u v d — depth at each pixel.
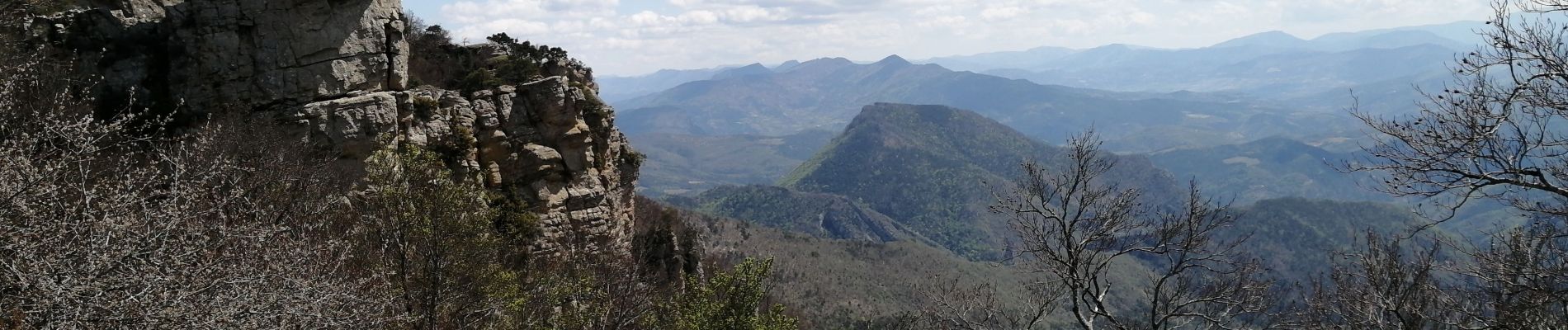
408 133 31.78
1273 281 18.83
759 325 26.41
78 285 10.75
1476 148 12.34
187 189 14.34
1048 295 21.25
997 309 23.00
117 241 11.45
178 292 11.27
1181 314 18.27
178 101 28.23
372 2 30.97
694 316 26.08
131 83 28.05
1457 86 12.89
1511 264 14.31
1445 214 14.54
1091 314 18.72
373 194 19.84
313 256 15.73
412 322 17.58
